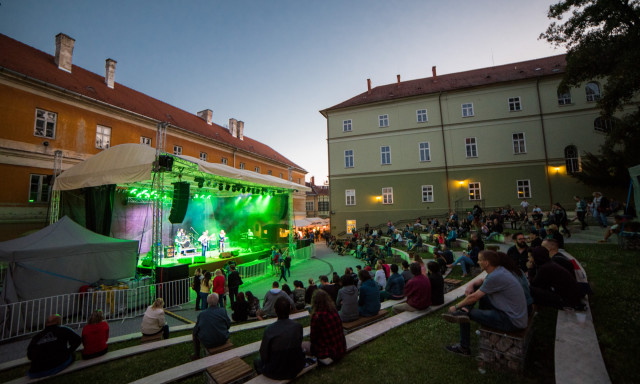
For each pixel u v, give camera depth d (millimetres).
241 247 23125
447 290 8359
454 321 4211
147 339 6312
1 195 15102
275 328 3713
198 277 10758
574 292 4750
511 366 3576
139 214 19000
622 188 20719
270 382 3562
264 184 18203
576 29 15477
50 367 4727
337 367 4043
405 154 29625
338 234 30844
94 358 5293
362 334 5074
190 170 13609
